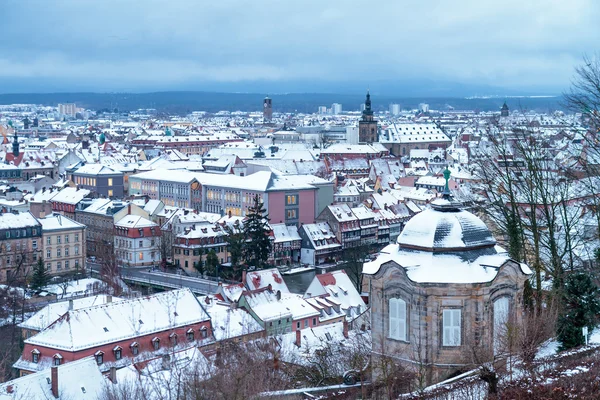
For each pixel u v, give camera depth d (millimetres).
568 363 79562
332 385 92375
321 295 182875
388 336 84125
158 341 145625
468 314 80188
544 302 98812
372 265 85875
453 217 83625
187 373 98562
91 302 164000
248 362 99500
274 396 84375
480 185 188750
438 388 74375
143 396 98438
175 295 155625
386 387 80500
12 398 107625
